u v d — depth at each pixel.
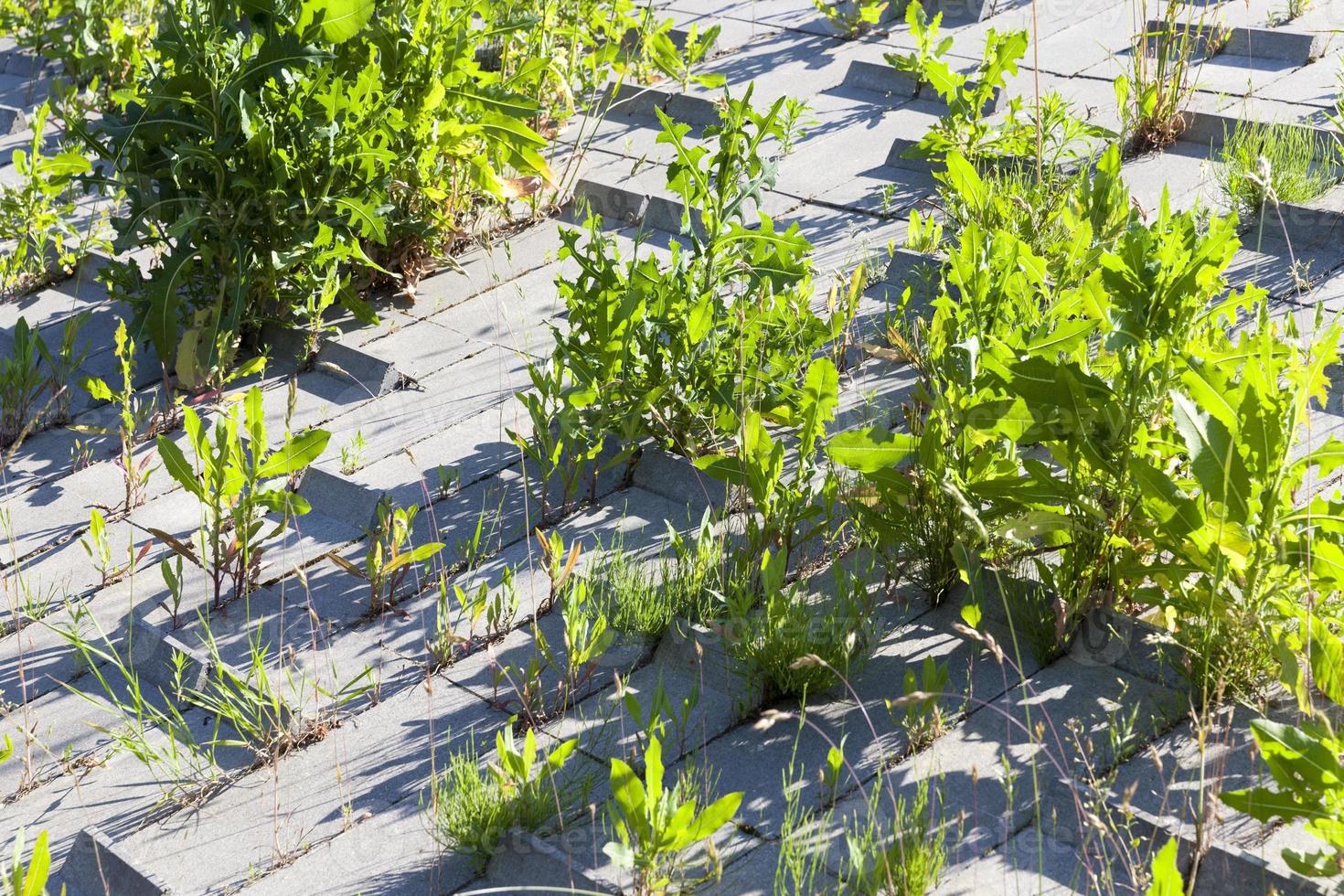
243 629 5.02
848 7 10.71
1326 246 6.51
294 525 5.66
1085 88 8.72
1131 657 4.30
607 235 7.89
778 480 5.05
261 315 7.11
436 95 7.29
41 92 11.36
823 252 7.29
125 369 6.21
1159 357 4.39
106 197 9.03
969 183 5.63
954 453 4.71
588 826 3.88
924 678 3.98
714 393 5.51
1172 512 4.11
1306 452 5.09
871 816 3.63
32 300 8.04
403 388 6.63
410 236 7.38
